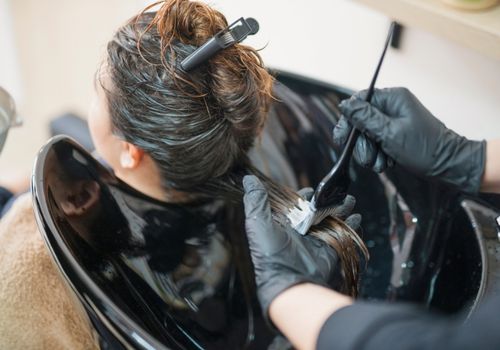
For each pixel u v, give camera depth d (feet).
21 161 5.22
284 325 1.73
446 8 2.32
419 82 2.96
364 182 2.61
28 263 2.29
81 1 4.87
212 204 2.39
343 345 1.43
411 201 2.51
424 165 2.09
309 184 2.73
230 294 2.46
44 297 2.31
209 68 1.97
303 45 3.41
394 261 2.60
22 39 4.98
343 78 3.33
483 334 1.32
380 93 2.10
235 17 3.67
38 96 5.28
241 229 2.51
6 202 3.24
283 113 2.69
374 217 2.65
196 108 1.99
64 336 2.39
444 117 2.94
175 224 2.34
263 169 2.63
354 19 3.06
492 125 2.77
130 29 2.02
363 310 1.48
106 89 2.05
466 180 2.14
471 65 2.71
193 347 2.25
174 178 2.21
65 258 1.77
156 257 2.26
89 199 2.12
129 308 1.95
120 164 2.25
